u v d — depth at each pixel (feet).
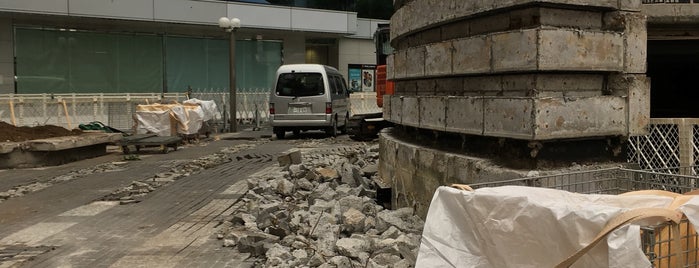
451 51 19.93
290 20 92.73
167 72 89.25
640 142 18.31
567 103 16.60
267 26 90.74
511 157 17.65
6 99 68.44
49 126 48.24
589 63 16.96
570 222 8.33
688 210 8.38
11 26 76.18
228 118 82.23
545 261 8.70
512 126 16.94
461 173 18.69
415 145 23.15
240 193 28.35
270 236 18.99
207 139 61.26
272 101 61.87
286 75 61.98
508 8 17.43
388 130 29.73
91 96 75.25
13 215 24.20
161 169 37.60
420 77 22.52
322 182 28.53
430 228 9.77
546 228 8.62
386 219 19.62
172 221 22.71
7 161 39.19
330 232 18.93
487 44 18.01
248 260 17.66
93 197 28.04
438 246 9.61
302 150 47.50
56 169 38.83
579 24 17.33
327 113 61.31
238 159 42.52
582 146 17.38
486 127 18.06
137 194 28.30
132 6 79.25
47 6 73.05
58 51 80.18
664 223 8.04
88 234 20.86
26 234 20.93
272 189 27.04
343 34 100.27
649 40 22.67
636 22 17.70
